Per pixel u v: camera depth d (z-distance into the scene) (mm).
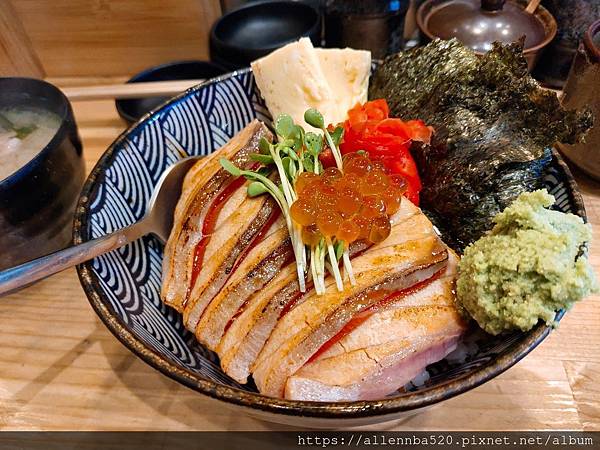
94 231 144
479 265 121
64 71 287
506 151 147
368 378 123
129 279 148
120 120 248
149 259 161
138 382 151
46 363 157
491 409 141
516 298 115
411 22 286
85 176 189
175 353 139
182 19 263
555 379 146
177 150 186
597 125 178
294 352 124
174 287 153
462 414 141
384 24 245
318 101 188
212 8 267
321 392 120
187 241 153
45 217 168
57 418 145
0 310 171
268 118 210
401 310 130
